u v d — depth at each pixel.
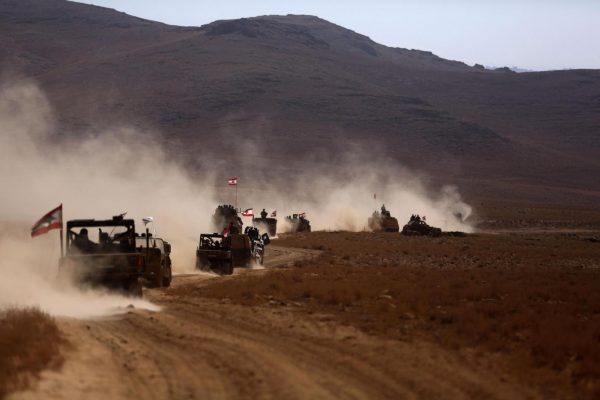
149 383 48.53
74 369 50.72
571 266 173.38
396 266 155.00
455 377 50.66
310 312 79.19
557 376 51.41
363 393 46.19
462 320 72.31
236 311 80.12
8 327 60.81
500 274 133.75
